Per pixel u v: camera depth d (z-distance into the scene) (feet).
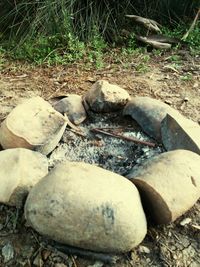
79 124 3.92
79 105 3.99
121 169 3.49
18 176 2.98
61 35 5.64
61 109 3.96
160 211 2.94
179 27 6.20
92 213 2.64
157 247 2.97
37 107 3.73
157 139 3.73
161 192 2.89
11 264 2.87
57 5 5.86
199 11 6.07
